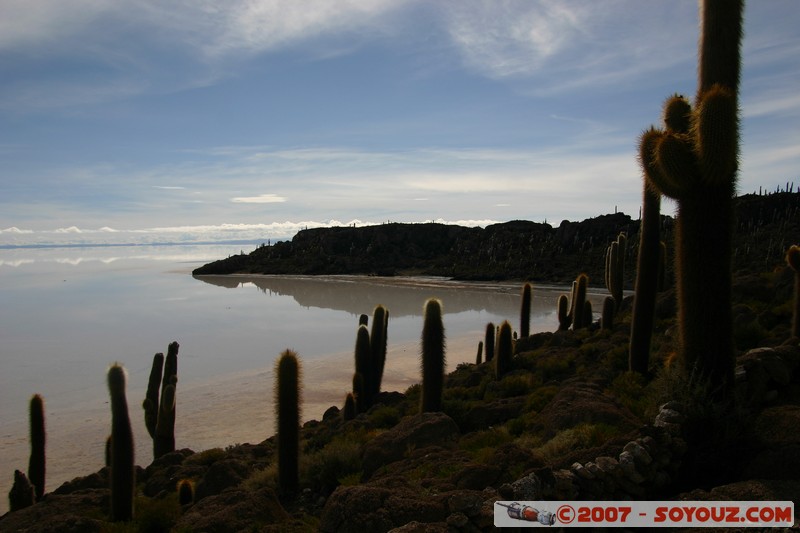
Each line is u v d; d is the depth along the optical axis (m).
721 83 7.95
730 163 7.44
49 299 93.06
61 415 26.52
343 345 46.47
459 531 5.49
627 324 19.84
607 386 12.94
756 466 6.42
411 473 8.28
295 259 175.12
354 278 145.38
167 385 17.86
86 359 41.72
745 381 7.82
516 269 131.25
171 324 61.56
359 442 12.43
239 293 104.50
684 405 7.26
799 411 7.21
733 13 7.91
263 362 39.19
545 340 22.83
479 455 8.66
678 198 8.08
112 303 86.19
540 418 10.63
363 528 6.22
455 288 110.94
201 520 8.16
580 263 124.62
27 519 10.91
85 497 11.79
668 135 7.82
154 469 14.59
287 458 10.26
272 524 7.85
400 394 18.52
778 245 81.31
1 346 47.72
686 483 6.73
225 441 21.69
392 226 188.38
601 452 6.54
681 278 8.12
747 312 13.91
